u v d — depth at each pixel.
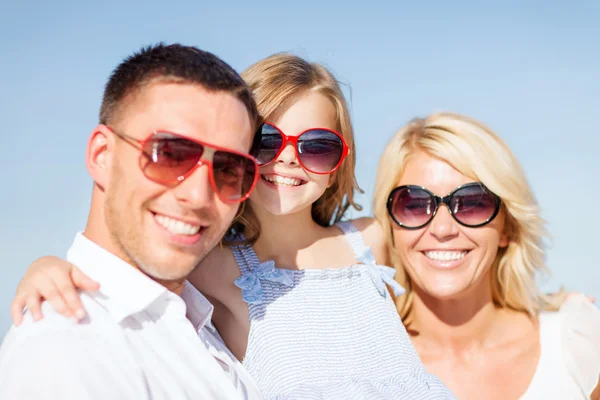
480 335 4.48
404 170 4.33
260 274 3.44
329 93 3.65
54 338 2.02
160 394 2.20
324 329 3.40
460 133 4.14
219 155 2.49
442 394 3.37
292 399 3.04
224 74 2.57
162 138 2.37
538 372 4.19
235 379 2.77
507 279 4.49
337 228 4.14
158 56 2.51
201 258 2.56
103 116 2.52
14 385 1.90
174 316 2.49
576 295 4.56
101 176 2.45
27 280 2.27
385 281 3.79
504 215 4.43
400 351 3.54
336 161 3.58
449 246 4.17
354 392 3.13
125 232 2.38
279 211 3.51
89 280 2.26
